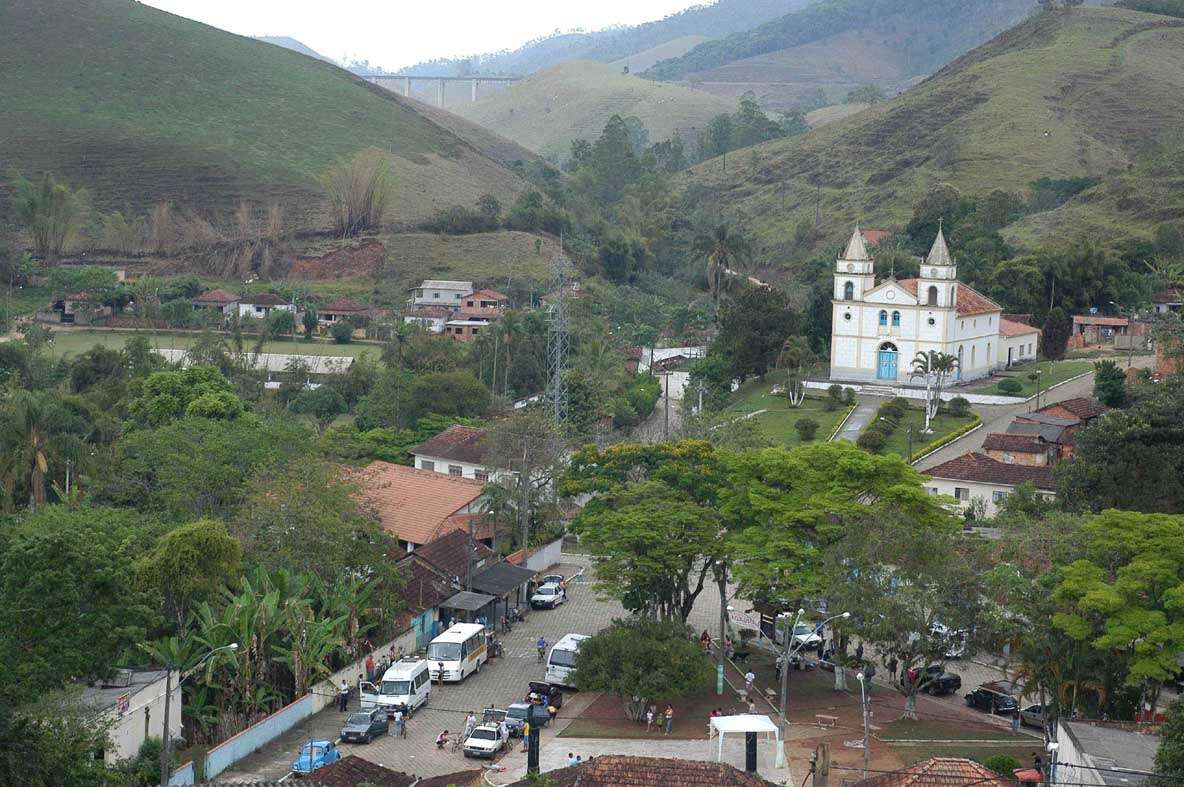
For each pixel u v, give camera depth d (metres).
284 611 76.12
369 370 176.38
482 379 174.50
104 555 63.12
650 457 98.38
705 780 56.78
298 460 97.75
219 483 99.06
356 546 88.12
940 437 137.75
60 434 111.38
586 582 107.38
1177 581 72.12
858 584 75.88
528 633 93.75
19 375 168.38
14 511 98.69
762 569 80.94
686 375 187.62
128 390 149.00
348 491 93.56
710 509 88.44
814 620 80.56
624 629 79.94
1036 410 139.25
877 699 80.81
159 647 69.75
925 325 160.62
